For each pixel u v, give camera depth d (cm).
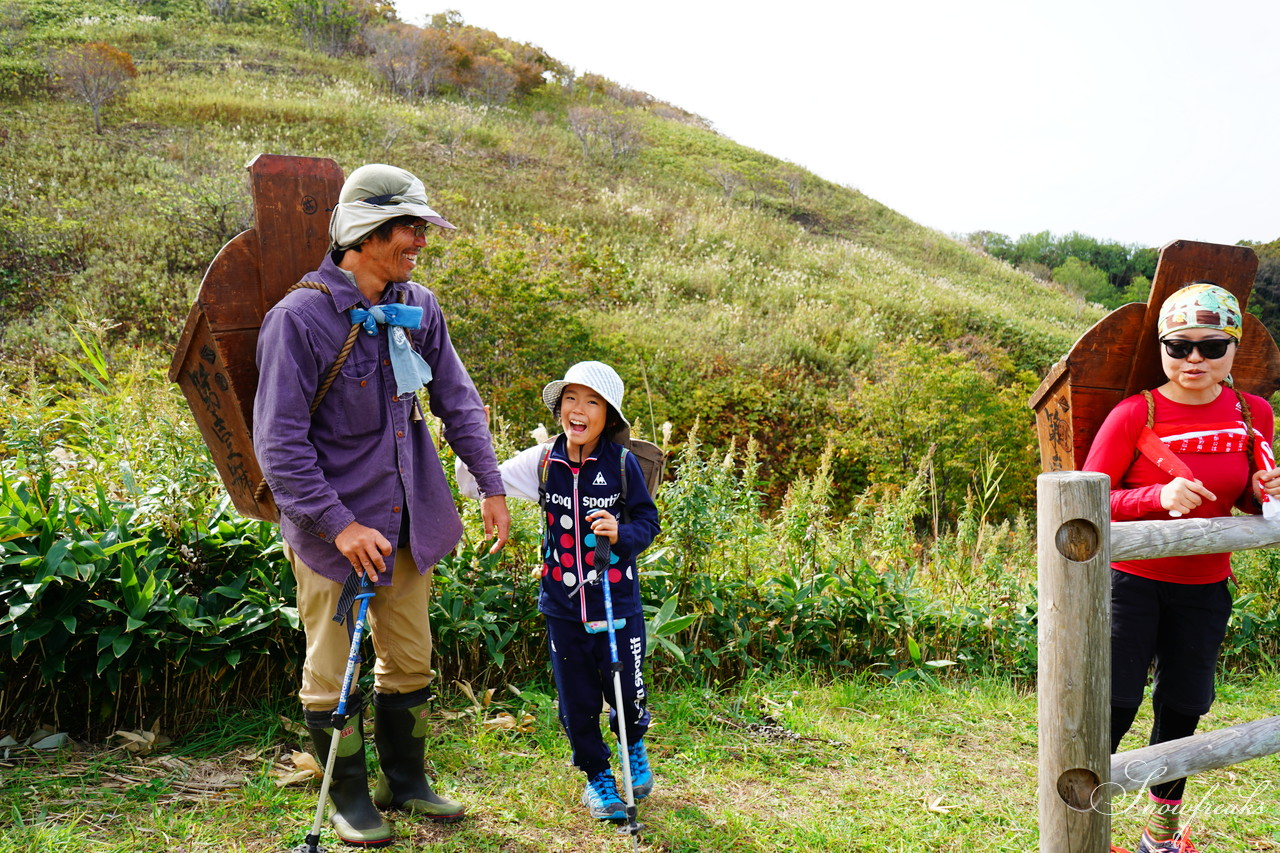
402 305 267
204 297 264
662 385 1396
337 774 268
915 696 436
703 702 398
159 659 332
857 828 301
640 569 433
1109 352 296
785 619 463
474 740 339
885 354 1480
